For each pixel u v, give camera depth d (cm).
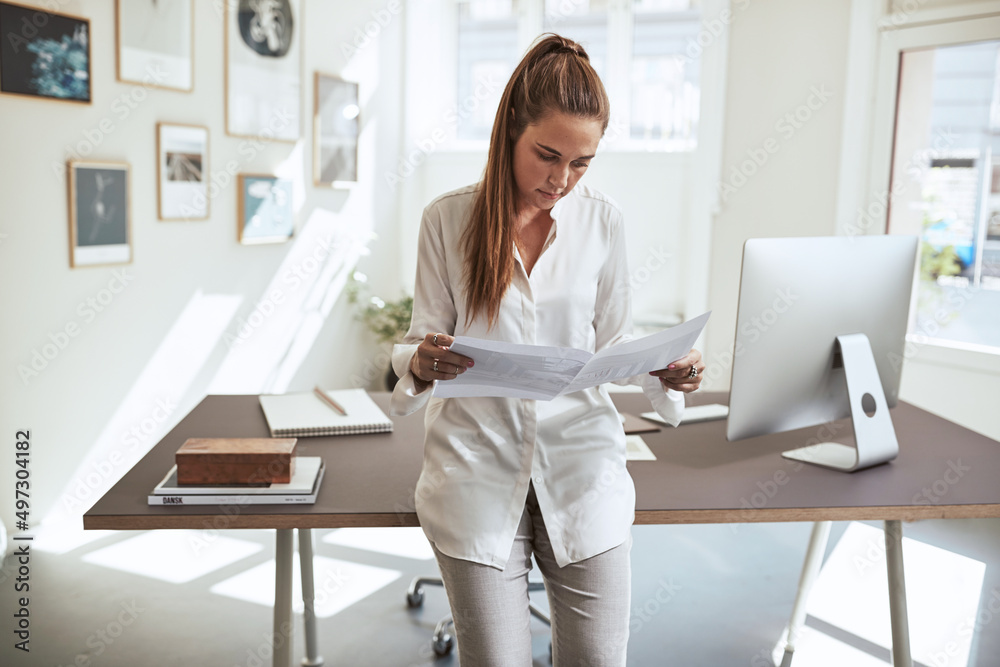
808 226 419
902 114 383
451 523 145
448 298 155
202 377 401
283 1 428
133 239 355
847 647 253
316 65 461
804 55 409
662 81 506
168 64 362
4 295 305
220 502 156
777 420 188
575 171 140
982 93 354
